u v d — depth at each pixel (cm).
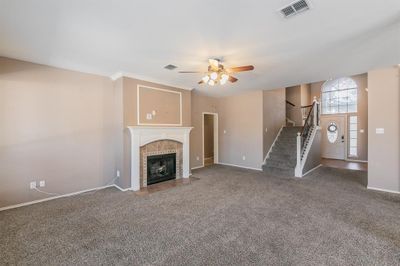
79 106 401
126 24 229
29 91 346
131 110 430
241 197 370
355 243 219
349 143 836
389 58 343
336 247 212
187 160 526
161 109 484
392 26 236
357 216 286
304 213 298
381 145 406
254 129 633
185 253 205
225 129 714
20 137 337
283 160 591
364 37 264
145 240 229
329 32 250
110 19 218
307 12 207
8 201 325
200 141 669
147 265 188
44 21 221
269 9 201
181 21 223
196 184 457
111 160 444
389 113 398
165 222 273
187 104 548
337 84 875
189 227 259
